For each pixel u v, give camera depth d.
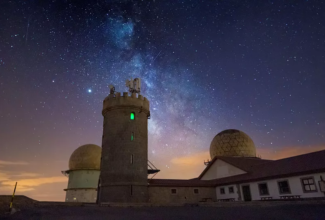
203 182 33.88
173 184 30.84
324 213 13.98
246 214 15.57
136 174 27.86
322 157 24.09
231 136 48.28
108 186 27.08
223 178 35.19
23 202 18.92
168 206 23.30
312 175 22.42
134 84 34.75
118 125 29.67
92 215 16.19
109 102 31.16
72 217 15.02
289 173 24.20
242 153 46.66
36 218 14.26
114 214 16.91
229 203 21.73
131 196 26.58
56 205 20.59
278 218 13.48
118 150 28.47
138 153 28.97
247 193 29.33
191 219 14.27
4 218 13.84
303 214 14.23
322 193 21.28
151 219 14.42
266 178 26.59
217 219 14.05
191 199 31.30
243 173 32.69
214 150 49.03
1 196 18.66
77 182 47.97
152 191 29.45
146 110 31.91
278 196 25.20
